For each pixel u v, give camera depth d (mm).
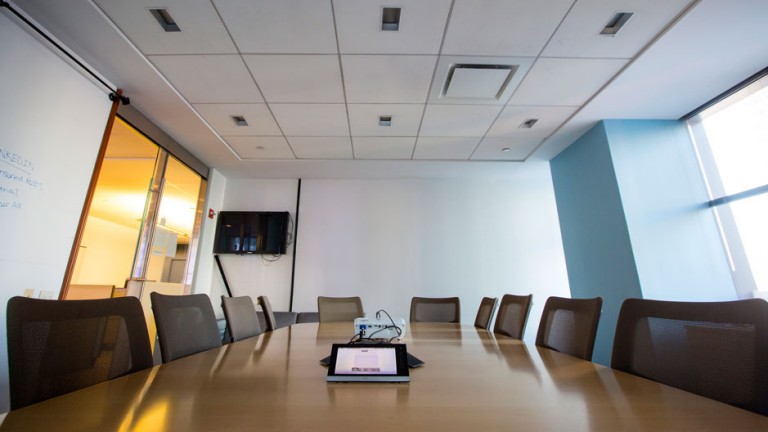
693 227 3010
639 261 2914
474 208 4887
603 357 3129
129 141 3262
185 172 4035
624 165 3145
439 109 3035
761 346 688
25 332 740
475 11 1985
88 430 527
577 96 2859
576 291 3605
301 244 4680
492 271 4629
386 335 1688
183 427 545
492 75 2553
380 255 4680
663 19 2064
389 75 2557
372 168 4520
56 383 767
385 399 704
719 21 2070
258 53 2311
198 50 2275
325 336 1840
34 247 2023
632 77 2602
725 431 533
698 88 2754
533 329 4438
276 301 4453
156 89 2699
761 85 2646
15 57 1924
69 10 1940
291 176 4832
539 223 4824
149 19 2018
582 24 2094
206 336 1415
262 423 565
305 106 2969
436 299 3396
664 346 896
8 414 589
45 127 2100
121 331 972
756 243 2746
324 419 586
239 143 3715
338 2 1915
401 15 2010
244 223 4605
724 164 2973
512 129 3432
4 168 1873
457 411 630
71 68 2273
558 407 651
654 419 584
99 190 4516
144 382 821
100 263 5574
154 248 3641
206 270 4332
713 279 2879
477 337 1842
